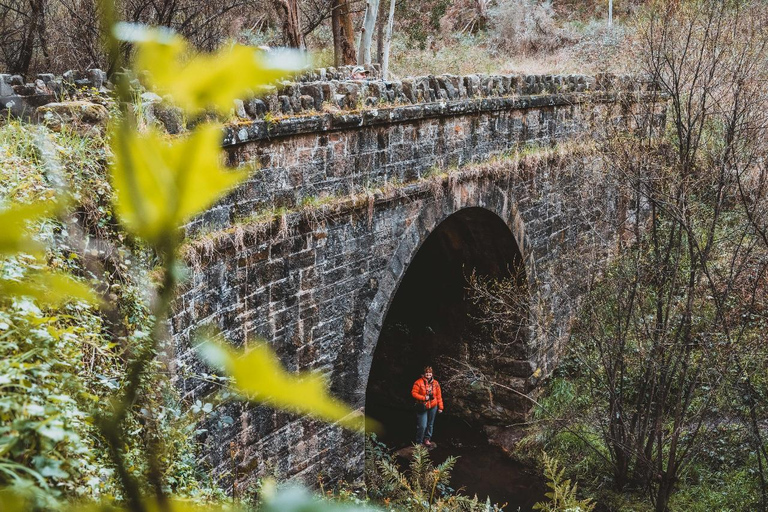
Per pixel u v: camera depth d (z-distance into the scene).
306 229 11.11
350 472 12.62
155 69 0.50
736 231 14.77
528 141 16.75
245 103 9.85
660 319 14.70
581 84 17.78
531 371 18.14
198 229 9.24
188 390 8.96
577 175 17.94
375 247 12.62
